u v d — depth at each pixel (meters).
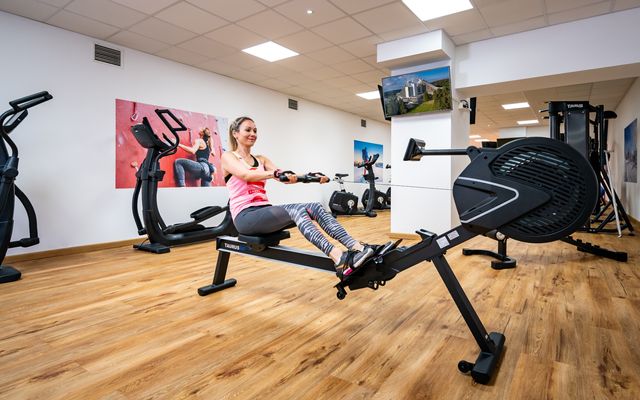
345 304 2.23
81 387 1.35
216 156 5.29
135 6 3.29
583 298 2.27
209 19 3.58
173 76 4.76
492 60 4.19
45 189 3.63
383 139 9.67
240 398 1.28
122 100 4.23
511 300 2.25
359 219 6.84
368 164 7.22
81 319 2.01
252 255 2.23
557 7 3.43
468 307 1.49
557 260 3.27
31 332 1.83
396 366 1.49
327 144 7.60
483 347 1.47
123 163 4.25
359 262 1.60
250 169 1.96
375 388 1.33
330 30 3.88
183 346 1.68
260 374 1.44
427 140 4.47
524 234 1.32
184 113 4.89
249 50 4.43
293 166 6.74
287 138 6.59
